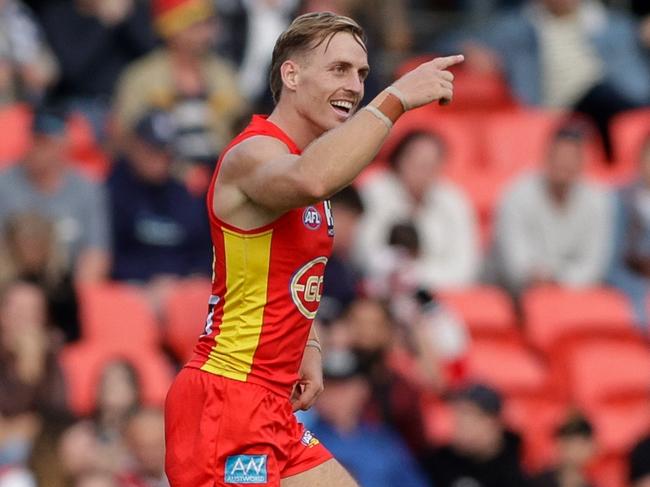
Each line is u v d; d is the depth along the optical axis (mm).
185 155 38312
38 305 31438
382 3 46750
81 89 42906
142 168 35969
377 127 16266
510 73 46750
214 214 17391
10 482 29062
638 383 38062
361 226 37375
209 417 17484
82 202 35688
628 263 40344
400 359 34500
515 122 45281
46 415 30266
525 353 37969
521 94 46531
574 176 39719
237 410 17422
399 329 34438
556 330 38125
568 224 39938
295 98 17328
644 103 47438
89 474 29266
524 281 39344
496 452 32750
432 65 16656
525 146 44750
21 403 30516
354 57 17203
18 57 41781
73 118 40969
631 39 48219
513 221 39750
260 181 16609
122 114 38875
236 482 17406
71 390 31859
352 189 34188
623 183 41500
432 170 38594
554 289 39281
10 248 33125
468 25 49844
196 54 39312
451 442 32719
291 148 17312
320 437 30922
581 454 33531
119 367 31000
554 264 39844
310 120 17297
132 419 29828
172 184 36469
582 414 33688
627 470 35406
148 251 36156
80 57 42750
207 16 39188
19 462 29594
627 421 37312
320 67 17141
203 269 36594
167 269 36094
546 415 36906
